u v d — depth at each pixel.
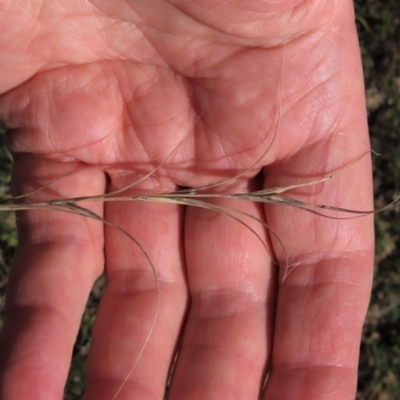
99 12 0.17
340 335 0.17
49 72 0.18
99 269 0.18
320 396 0.17
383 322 0.27
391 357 0.27
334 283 0.17
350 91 0.18
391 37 0.27
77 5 0.17
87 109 0.18
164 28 0.17
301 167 0.18
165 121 0.18
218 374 0.17
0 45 0.17
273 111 0.17
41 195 0.18
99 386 0.17
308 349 0.17
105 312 0.18
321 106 0.17
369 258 0.18
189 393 0.17
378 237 0.27
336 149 0.17
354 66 0.18
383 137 0.27
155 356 0.17
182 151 0.18
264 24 0.17
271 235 0.18
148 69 0.18
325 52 0.17
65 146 0.18
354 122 0.18
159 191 0.18
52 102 0.18
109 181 0.19
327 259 0.17
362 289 0.17
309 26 0.17
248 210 0.18
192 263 0.18
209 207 0.17
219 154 0.18
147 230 0.18
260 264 0.18
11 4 0.17
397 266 0.27
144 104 0.18
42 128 0.18
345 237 0.17
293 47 0.17
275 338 0.17
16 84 0.18
